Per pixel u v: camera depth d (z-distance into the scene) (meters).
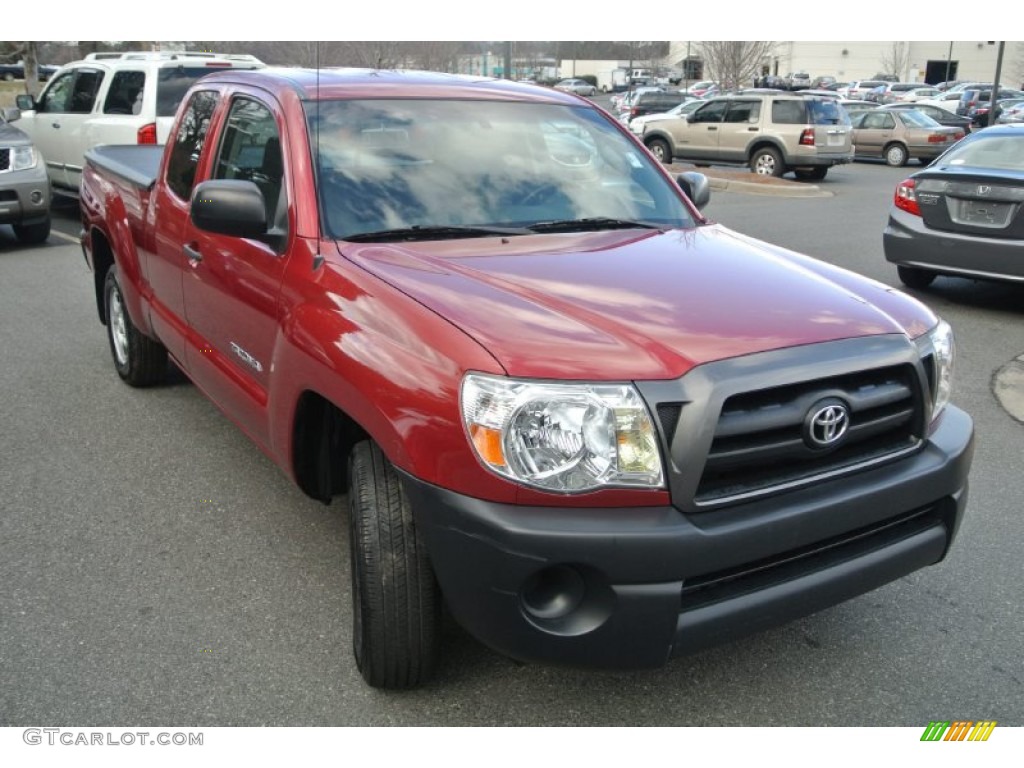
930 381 2.92
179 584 3.56
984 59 74.88
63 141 12.09
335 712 2.87
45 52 43.56
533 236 3.47
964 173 7.88
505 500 2.38
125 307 5.41
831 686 3.05
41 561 3.71
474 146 3.81
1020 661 3.19
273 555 3.79
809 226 13.34
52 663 3.07
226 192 3.18
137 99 10.81
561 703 2.94
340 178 3.46
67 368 6.20
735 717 2.90
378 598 2.70
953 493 2.93
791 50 77.56
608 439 2.38
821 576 2.64
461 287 2.83
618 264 3.17
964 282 9.35
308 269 3.18
